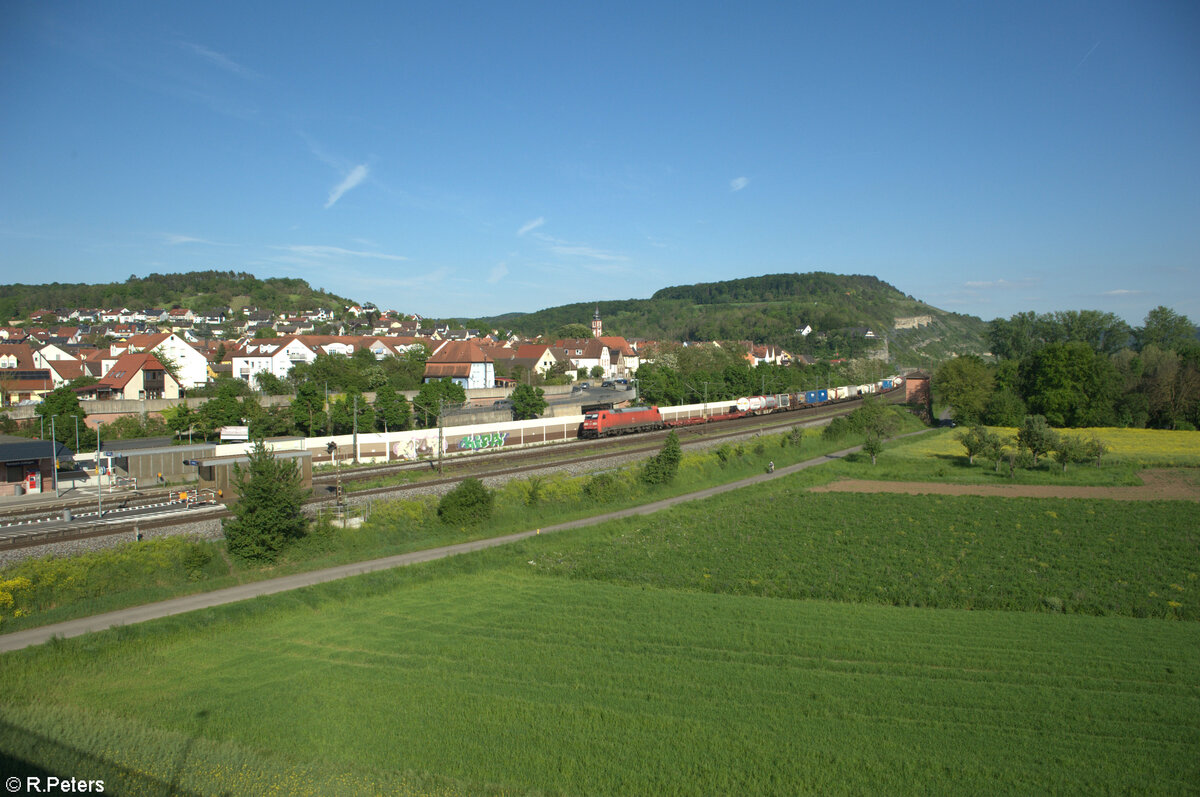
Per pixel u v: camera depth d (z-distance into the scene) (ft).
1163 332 428.97
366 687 75.41
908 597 105.40
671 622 95.35
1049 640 88.69
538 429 264.52
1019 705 71.05
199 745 62.64
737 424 336.08
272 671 79.97
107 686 76.13
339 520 134.00
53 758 60.29
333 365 328.90
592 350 568.82
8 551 116.26
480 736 65.31
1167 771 59.57
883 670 79.92
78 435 207.41
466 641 88.63
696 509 167.43
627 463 216.33
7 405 273.33
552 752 62.64
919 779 58.54
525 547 132.77
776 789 57.31
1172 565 119.65
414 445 224.53
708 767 60.29
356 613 99.60
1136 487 188.65
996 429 319.47
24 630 91.25
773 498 177.58
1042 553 127.13
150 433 238.68
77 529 129.29
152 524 133.80
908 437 302.66
